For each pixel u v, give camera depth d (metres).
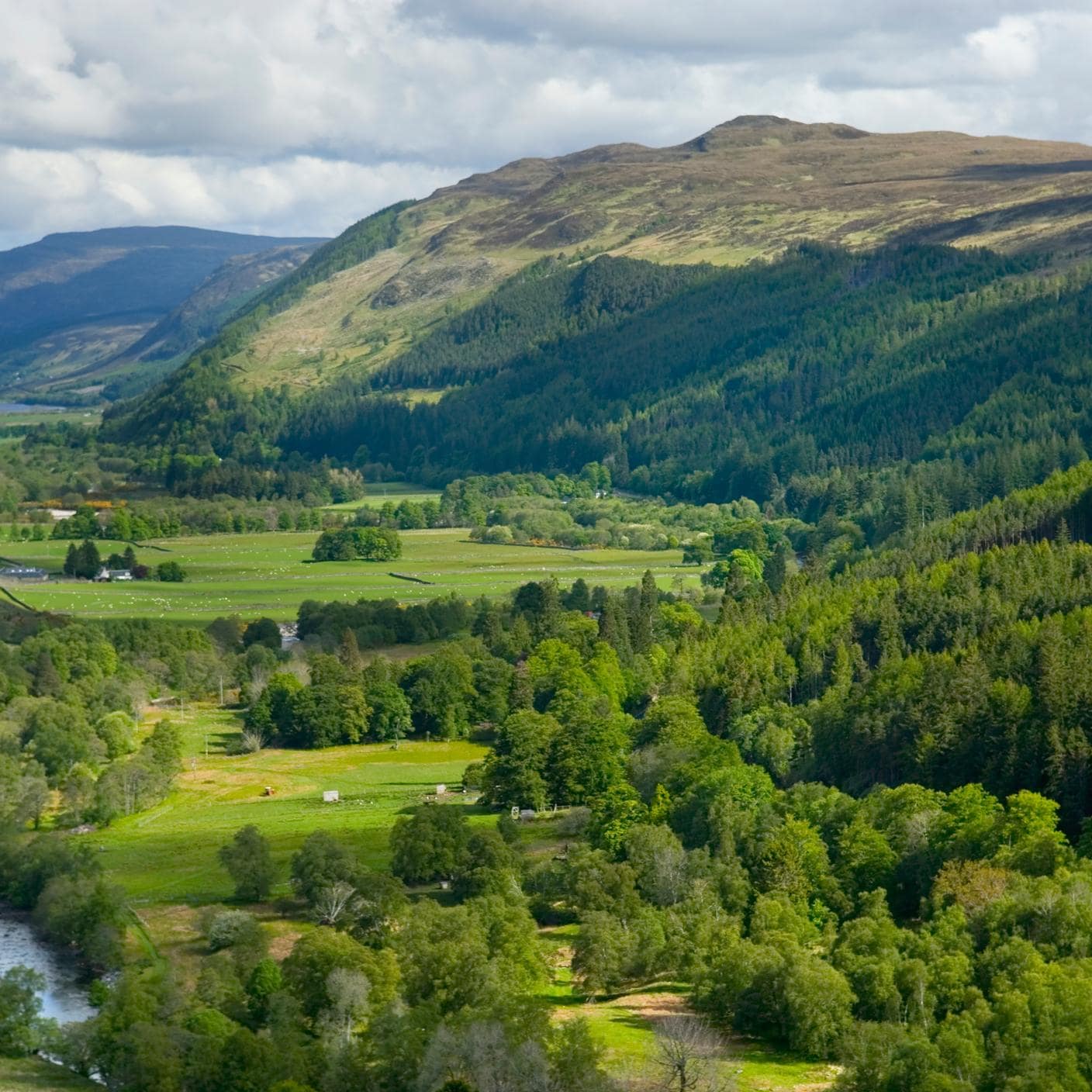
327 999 160.50
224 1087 142.00
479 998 156.62
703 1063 144.88
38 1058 159.00
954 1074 138.50
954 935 166.25
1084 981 148.50
